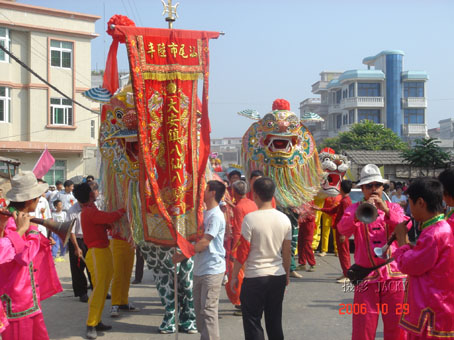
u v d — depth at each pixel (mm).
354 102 52312
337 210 8328
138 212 6055
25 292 4316
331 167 10914
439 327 3473
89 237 5887
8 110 24547
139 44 5348
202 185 5707
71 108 25875
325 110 60844
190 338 5848
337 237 8461
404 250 3715
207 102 5680
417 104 52844
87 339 5832
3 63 24156
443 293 3480
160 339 5824
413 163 22781
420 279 3590
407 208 14836
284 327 6254
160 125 5562
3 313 4102
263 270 4441
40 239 4652
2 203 8352
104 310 7234
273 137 9016
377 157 23844
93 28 26312
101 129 6473
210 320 4984
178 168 5590
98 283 5883
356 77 52344
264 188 4613
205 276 5031
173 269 6074
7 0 24516
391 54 52781
